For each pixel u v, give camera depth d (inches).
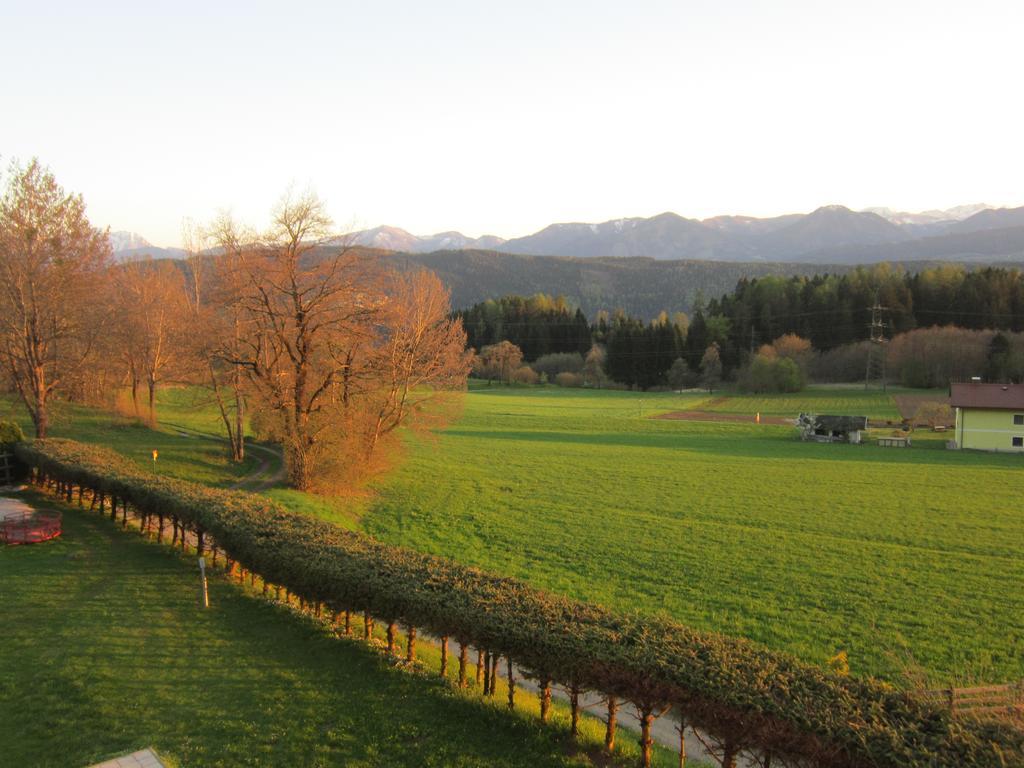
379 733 458.0
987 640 820.0
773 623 871.1
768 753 364.8
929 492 1731.1
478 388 5570.9
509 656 473.7
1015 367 4293.8
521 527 1359.5
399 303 1593.3
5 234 1445.6
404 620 546.3
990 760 316.5
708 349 5521.7
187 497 842.2
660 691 400.8
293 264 1373.0
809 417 2957.7
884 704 370.6
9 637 592.4
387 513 1457.9
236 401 1768.0
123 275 2198.6
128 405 2351.1
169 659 561.0
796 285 6412.4
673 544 1242.0
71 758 417.7
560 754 440.1
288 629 634.2
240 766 414.3
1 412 2081.7
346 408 1524.4
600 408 4106.8
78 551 845.8
